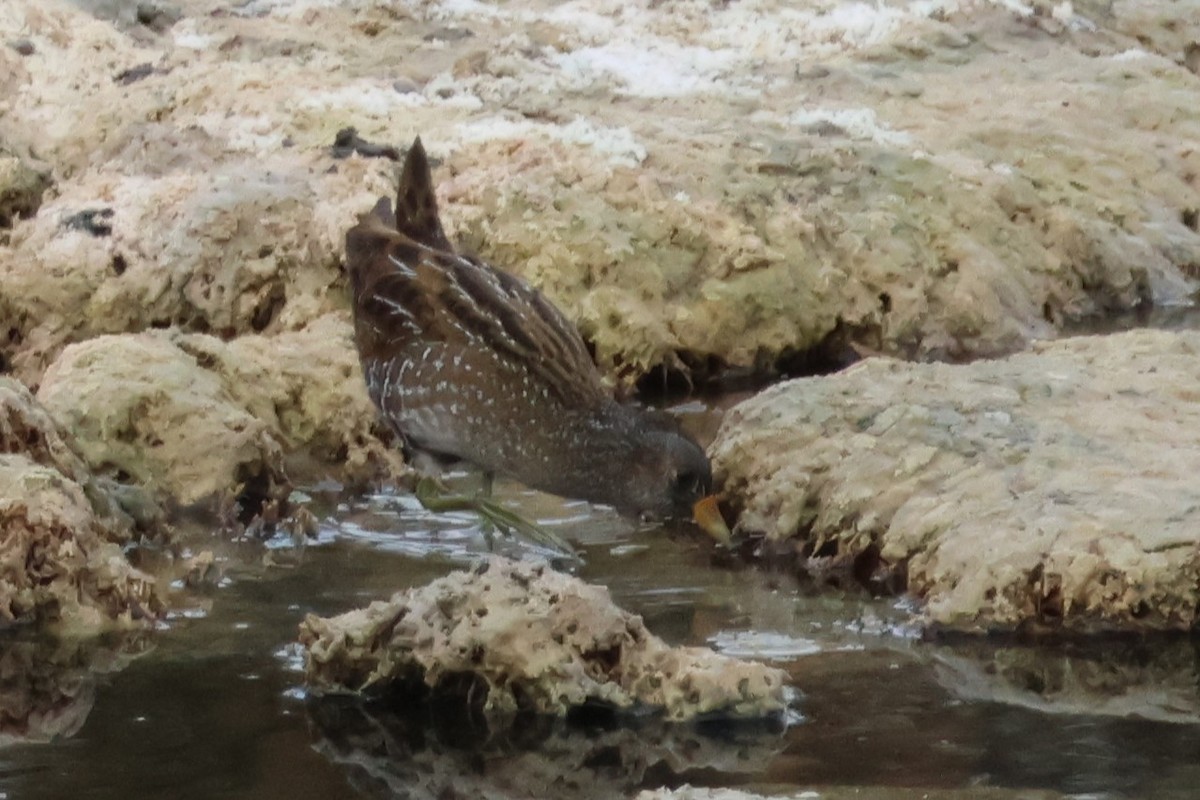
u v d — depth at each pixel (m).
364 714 10.73
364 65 20.28
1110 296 19.16
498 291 12.51
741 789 9.66
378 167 17.92
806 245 17.84
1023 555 12.12
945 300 18.08
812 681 11.19
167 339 15.37
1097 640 11.83
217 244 17.33
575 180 17.81
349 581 12.91
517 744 10.36
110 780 9.78
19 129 19.27
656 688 10.78
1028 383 14.68
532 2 22.50
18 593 12.13
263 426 14.49
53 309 17.34
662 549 13.65
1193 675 11.25
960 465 13.34
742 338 17.45
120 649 11.76
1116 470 13.02
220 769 9.94
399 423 12.84
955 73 21.39
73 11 21.03
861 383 14.74
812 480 13.65
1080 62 21.95
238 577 13.02
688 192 17.92
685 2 22.44
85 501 12.80
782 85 20.66
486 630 10.84
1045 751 10.05
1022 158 19.84
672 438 12.23
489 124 18.80
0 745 10.23
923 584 12.59
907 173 18.95
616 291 17.16
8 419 13.16
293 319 16.95
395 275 12.70
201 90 19.45
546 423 12.32
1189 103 21.27
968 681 11.16
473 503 13.34
